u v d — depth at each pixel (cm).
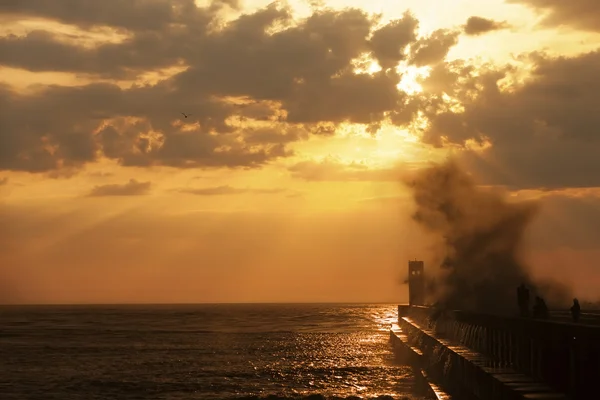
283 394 6594
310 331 17175
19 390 7069
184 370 8612
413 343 8950
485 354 5356
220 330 17588
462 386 5141
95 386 7294
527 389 3609
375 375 7862
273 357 10169
